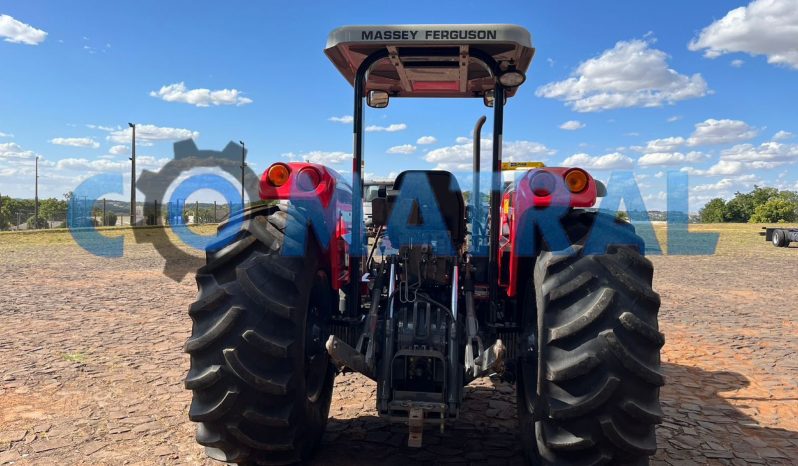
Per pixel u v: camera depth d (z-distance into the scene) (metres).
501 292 3.86
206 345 2.80
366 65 3.58
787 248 23.86
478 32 3.19
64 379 5.25
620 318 2.64
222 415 2.84
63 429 4.11
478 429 4.17
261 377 2.81
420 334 3.38
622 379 2.63
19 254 18.31
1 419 4.29
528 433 3.30
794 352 6.55
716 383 5.40
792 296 10.75
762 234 27.95
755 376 5.62
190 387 2.83
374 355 3.31
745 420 4.47
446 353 3.32
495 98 3.55
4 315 8.19
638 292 2.68
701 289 11.66
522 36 3.21
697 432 4.22
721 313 8.95
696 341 7.07
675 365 6.01
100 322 7.79
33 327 7.42
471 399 4.81
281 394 2.86
